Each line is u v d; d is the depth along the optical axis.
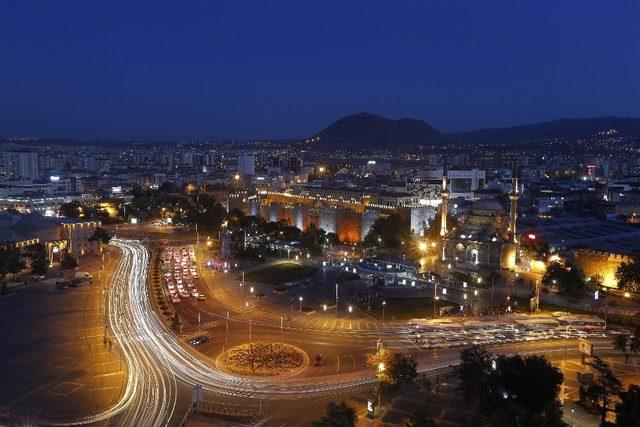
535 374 128.12
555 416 112.00
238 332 195.38
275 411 137.88
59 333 194.25
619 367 161.75
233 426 130.25
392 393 146.00
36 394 147.38
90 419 134.38
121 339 188.50
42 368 163.88
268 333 194.12
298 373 160.25
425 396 144.00
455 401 141.50
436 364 164.75
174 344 183.75
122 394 147.50
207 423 131.88
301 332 194.88
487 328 195.50
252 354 173.62
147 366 165.75
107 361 169.25
